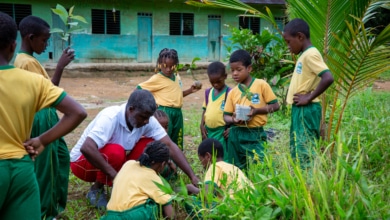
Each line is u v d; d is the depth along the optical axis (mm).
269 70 8477
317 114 4273
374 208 2805
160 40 20031
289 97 4426
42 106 2686
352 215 2809
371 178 3691
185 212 3848
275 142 4387
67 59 4145
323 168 3383
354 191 2938
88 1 18516
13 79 2598
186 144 6824
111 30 19188
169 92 5297
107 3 18859
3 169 2549
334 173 3193
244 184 3307
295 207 2887
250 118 4723
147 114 3777
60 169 4016
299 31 4250
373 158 4047
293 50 4363
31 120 2691
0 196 2559
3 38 2592
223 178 3311
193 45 20578
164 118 4660
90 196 4430
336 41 4805
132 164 3664
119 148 4105
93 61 19047
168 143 4242
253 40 8625
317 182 2959
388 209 2814
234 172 3523
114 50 19344
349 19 4730
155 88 5293
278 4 20391
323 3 4648
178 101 5355
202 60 20844
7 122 2566
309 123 4246
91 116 9562
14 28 2650
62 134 2758
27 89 2623
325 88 4074
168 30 20094
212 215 3070
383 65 4176
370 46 3984
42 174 3758
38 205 2701
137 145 4285
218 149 4078
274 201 3045
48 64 18234
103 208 4238
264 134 4922
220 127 5180
